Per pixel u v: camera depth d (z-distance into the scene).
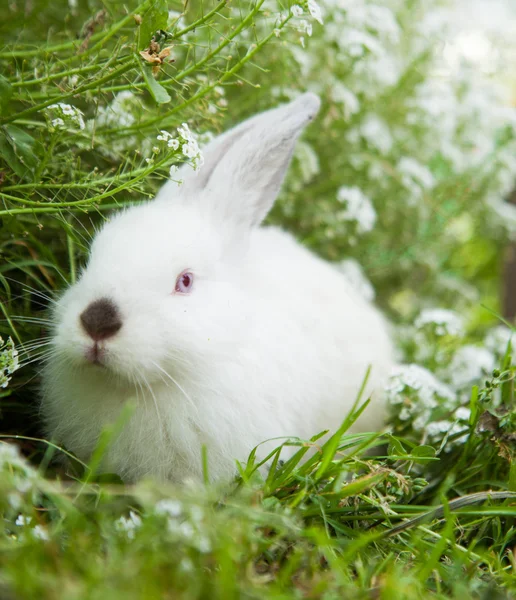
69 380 0.94
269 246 1.04
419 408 1.00
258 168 0.99
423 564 0.84
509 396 0.97
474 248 1.48
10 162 0.94
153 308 0.90
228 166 0.98
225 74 0.95
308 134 1.16
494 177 1.25
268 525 0.84
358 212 1.15
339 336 1.03
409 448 0.98
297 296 1.01
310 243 1.19
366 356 1.04
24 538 0.81
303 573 0.82
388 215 1.22
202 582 0.78
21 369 0.97
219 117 1.08
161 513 0.81
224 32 1.08
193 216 0.95
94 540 0.81
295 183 1.13
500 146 1.25
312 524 0.88
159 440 0.93
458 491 0.93
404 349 1.18
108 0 1.03
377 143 1.17
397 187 1.21
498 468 0.94
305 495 0.88
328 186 1.19
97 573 0.77
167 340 0.90
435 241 1.27
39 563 0.79
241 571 0.80
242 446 0.93
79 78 0.96
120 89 0.94
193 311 0.92
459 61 1.27
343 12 1.13
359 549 0.85
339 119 1.16
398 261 1.26
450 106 1.21
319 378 0.99
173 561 0.79
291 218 1.19
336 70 1.15
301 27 0.99
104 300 0.90
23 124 0.98
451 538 0.87
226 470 0.93
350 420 0.89
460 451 0.95
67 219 1.00
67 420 0.94
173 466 0.93
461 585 0.82
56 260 1.02
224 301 0.93
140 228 0.93
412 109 1.22
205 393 0.92
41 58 1.01
